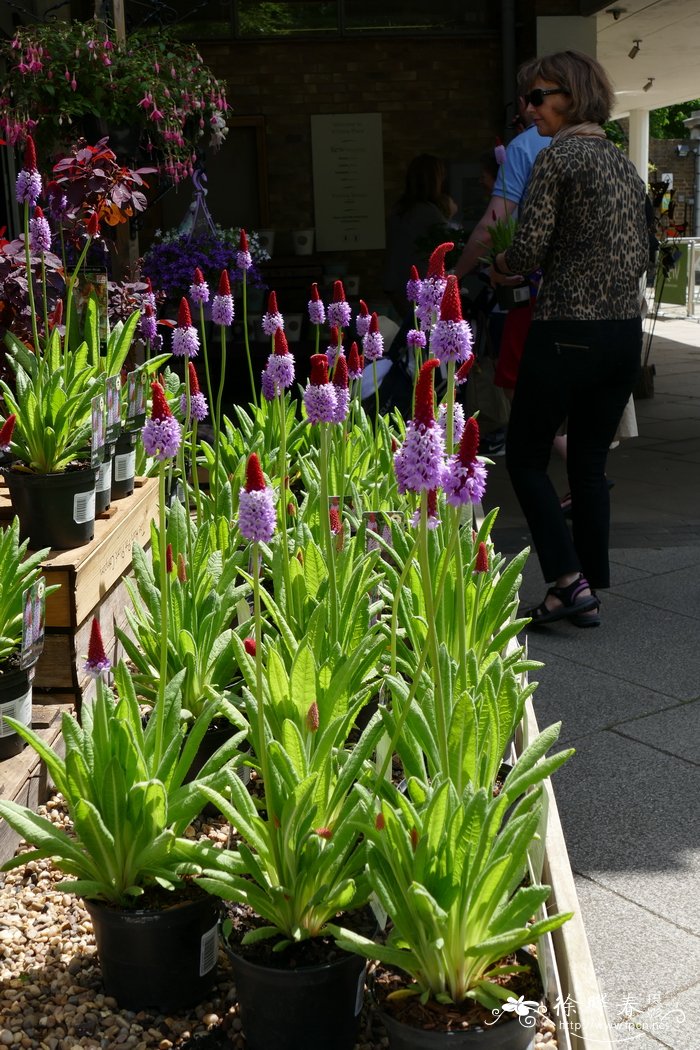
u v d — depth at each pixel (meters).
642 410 10.56
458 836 1.76
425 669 2.73
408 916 1.80
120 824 2.06
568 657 4.45
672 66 13.72
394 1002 1.84
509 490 7.42
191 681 2.83
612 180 4.32
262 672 2.19
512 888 1.85
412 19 9.46
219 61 9.40
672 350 15.24
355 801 2.08
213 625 2.94
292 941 1.97
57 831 2.10
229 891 1.93
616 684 4.16
